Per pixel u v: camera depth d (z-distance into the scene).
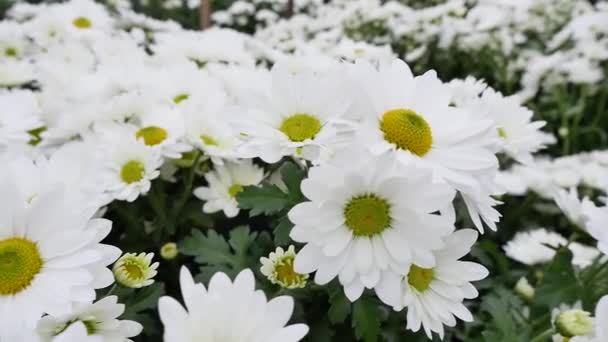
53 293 0.16
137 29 0.52
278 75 0.21
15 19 0.59
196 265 0.26
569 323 0.20
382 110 0.19
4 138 0.27
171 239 0.27
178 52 0.37
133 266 0.18
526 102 0.53
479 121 0.19
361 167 0.16
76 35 0.48
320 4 0.82
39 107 0.32
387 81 0.20
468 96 0.27
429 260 0.17
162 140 0.26
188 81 0.31
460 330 0.26
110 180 0.24
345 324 0.22
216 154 0.25
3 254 0.16
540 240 0.31
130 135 0.25
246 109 0.21
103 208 0.24
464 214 0.27
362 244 0.17
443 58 0.60
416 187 0.16
